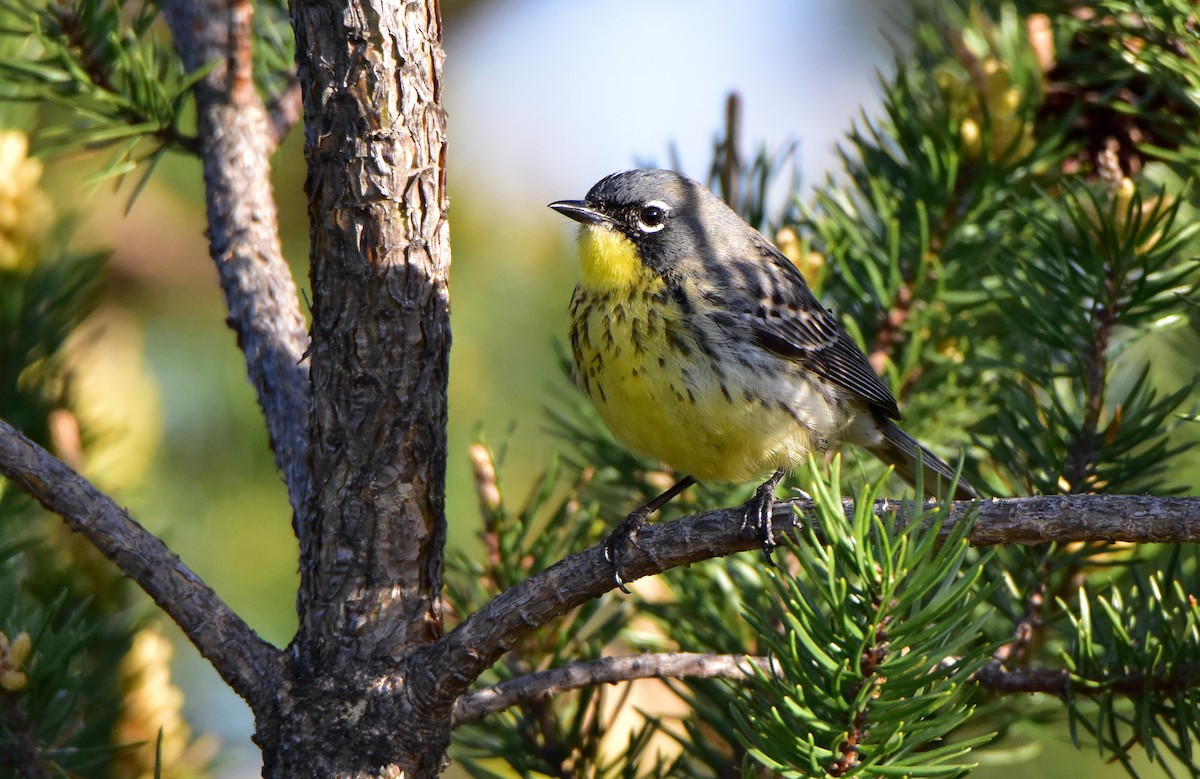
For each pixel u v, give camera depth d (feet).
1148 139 31.89
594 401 33.17
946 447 33.81
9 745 22.08
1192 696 22.84
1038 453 27.63
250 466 43.73
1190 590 25.62
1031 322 27.76
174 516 41.88
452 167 46.03
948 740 27.61
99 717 27.04
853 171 32.91
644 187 34.58
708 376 32.12
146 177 28.96
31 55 32.17
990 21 32.35
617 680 23.53
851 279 31.68
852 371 32.01
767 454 32.94
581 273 34.40
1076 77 31.22
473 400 44.32
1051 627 27.55
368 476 22.02
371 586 21.85
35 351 31.30
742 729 21.34
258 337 27.91
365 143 21.77
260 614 42.55
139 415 35.96
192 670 44.09
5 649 21.79
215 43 31.32
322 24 21.63
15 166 30.89
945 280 30.32
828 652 18.81
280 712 21.35
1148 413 26.94
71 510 20.97
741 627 28.32
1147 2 27.35
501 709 23.24
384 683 21.44
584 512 29.32
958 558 18.40
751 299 32.86
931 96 32.07
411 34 21.97
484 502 28.35
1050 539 20.01
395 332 22.12
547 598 21.49
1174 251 26.71
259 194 29.78
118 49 29.09
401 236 22.08
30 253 31.37
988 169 30.37
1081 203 29.63
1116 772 41.52
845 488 32.78
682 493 34.24
